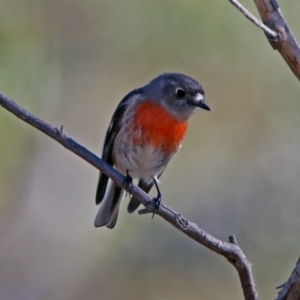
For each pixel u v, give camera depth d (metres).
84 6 14.80
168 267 14.77
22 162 13.91
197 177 15.11
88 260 15.07
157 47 14.78
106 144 10.11
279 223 14.71
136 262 14.84
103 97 14.96
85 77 14.88
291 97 15.16
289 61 7.31
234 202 14.95
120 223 14.88
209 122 15.25
